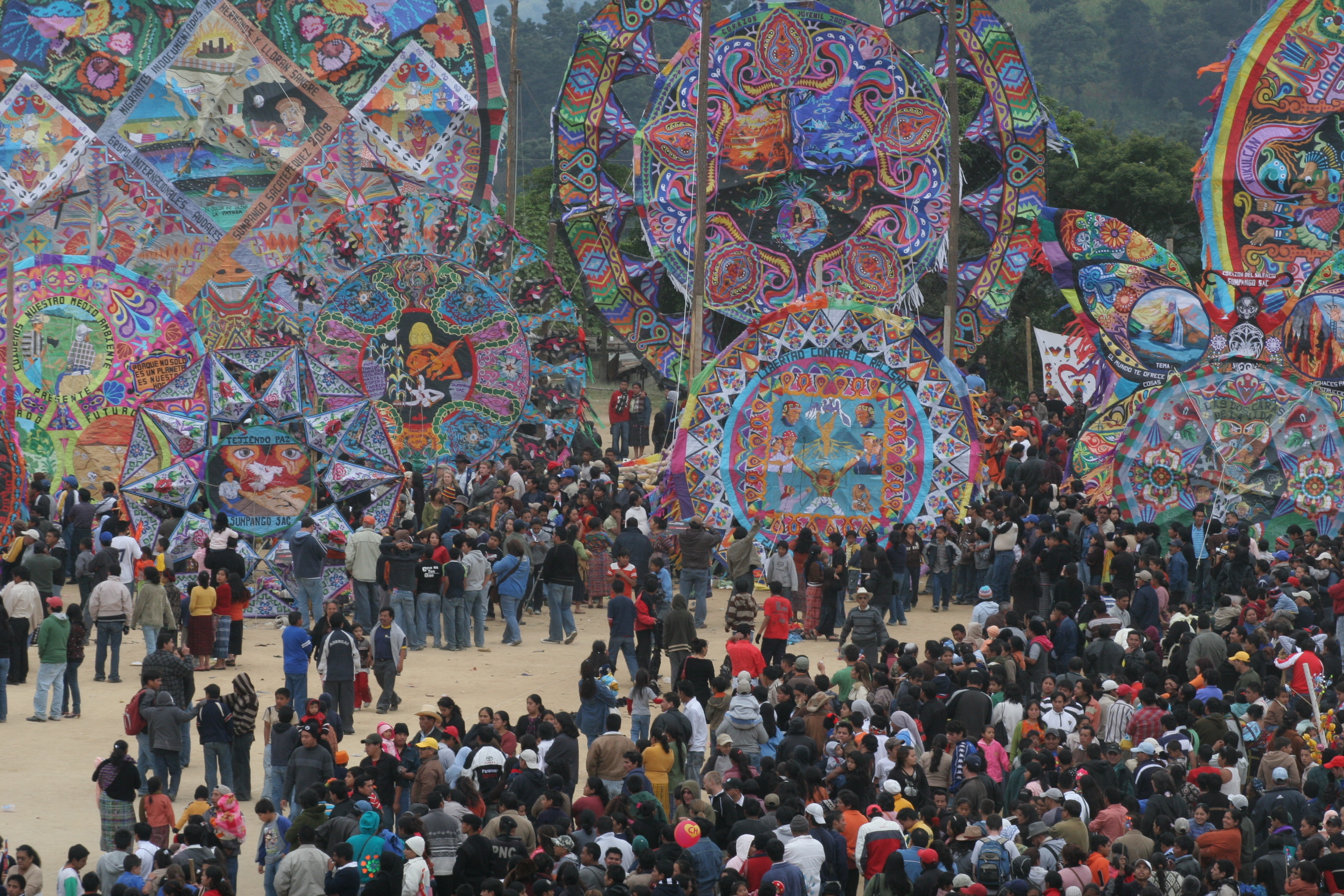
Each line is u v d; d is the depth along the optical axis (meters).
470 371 81.44
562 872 29.88
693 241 86.88
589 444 85.75
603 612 64.81
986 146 96.56
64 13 88.12
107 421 78.12
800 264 87.88
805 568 61.56
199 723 41.41
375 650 49.03
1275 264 82.56
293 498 63.62
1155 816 35.72
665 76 87.31
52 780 43.00
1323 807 37.81
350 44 90.31
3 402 75.25
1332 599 57.56
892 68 88.12
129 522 62.06
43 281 78.12
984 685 42.25
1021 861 32.28
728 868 31.88
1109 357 80.44
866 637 52.19
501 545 60.47
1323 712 45.19
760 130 87.69
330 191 90.50
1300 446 73.56
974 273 90.94
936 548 66.25
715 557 68.88
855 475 69.25
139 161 88.94
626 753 37.47
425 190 87.69
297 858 31.56
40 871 31.62
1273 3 82.38
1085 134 142.25
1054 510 66.56
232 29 89.75
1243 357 75.69
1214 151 82.94
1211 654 49.00
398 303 80.88
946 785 38.16
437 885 32.69
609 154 88.44
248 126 89.94
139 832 32.81
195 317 89.00
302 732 38.22
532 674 54.41
